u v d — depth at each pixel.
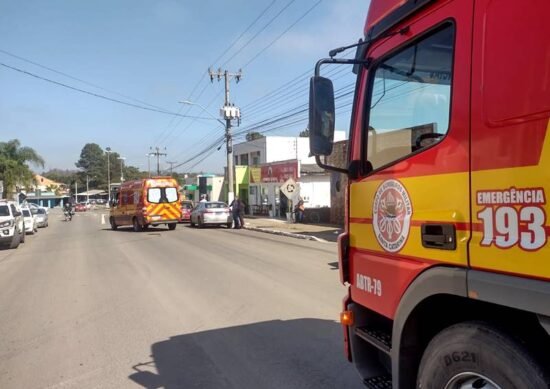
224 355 5.80
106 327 7.17
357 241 3.66
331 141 3.35
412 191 3.00
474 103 2.54
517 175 2.28
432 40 2.92
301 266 12.57
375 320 3.76
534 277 2.20
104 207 114.44
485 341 2.45
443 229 2.72
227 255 15.21
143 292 9.67
